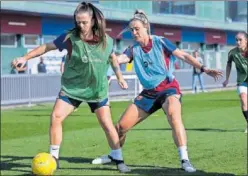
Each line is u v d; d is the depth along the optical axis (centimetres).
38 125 1784
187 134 1430
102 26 827
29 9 3281
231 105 2552
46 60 3391
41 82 2877
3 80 2655
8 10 3153
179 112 909
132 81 3141
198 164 982
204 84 4241
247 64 1335
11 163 1020
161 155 1089
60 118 859
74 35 830
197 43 5109
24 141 1370
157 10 4353
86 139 1368
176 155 1087
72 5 3591
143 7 4203
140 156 1080
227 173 896
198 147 1189
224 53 5516
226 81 1395
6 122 1883
